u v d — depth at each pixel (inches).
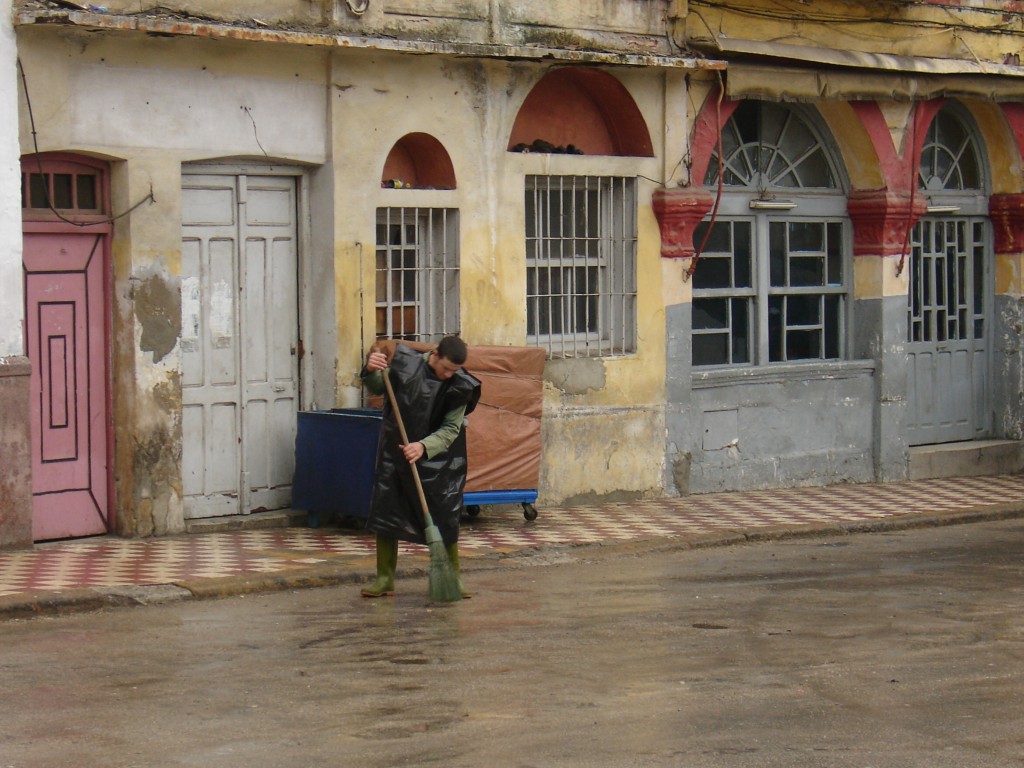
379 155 526.0
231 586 412.5
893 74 660.7
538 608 398.6
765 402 650.8
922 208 692.1
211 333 504.4
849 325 693.9
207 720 282.7
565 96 595.5
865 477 689.0
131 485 481.4
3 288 446.3
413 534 406.0
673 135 603.8
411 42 514.6
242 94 495.8
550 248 584.7
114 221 478.0
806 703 300.8
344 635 360.2
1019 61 728.3
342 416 498.0
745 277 657.6
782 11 633.0
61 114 458.3
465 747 266.7
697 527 542.3
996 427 757.3
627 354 598.9
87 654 336.8
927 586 442.0
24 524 456.4
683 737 275.1
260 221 514.0
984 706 300.2
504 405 531.5
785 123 670.5
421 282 550.9
